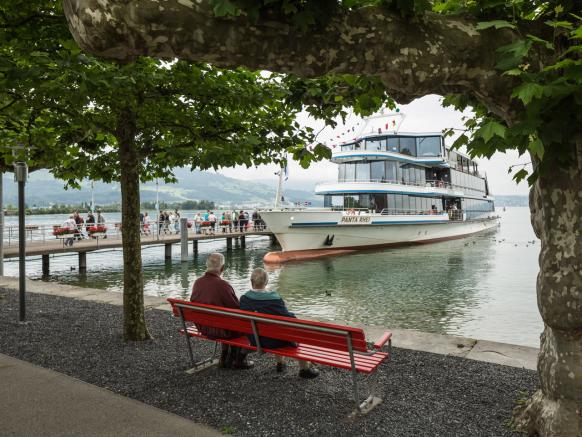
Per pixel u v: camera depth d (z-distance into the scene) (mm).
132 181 5883
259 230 37750
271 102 5426
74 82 4141
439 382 4473
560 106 2473
